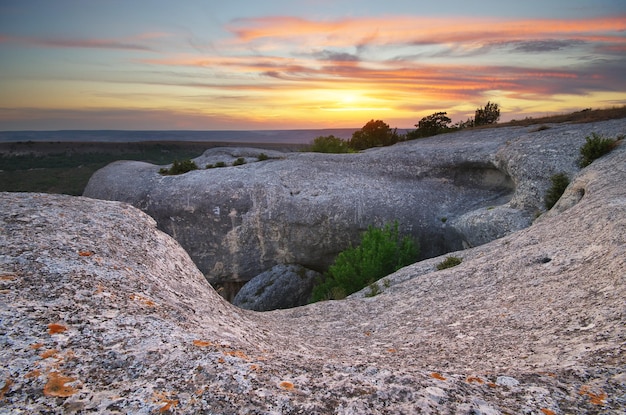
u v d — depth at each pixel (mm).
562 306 5820
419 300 8578
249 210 22625
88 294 4234
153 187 24438
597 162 14945
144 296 4707
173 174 26375
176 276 6199
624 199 9680
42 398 2742
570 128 21109
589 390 3328
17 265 4477
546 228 10680
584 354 4164
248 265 23406
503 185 22781
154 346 3514
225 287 24156
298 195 22688
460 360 4855
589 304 5516
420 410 2938
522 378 3621
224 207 22750
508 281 7973
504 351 4910
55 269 4570
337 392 3178
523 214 16906
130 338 3592
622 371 3574
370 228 19656
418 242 21125
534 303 6352
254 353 4008
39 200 6617
